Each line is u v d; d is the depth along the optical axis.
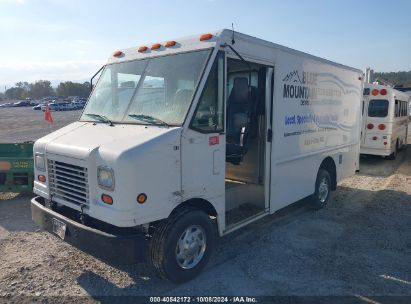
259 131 5.63
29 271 4.61
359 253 5.22
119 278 4.46
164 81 4.47
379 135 12.75
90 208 3.89
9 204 7.49
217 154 4.45
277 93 5.52
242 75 5.64
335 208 7.44
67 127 4.95
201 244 4.41
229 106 5.47
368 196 8.40
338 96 7.52
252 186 5.73
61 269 4.67
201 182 4.28
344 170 8.17
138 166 3.61
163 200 3.87
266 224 6.43
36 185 4.75
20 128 28.47
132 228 3.92
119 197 3.61
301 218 6.78
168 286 4.29
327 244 5.54
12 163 7.39
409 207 7.49
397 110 13.66
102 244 3.74
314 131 6.69
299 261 4.95
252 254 5.16
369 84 12.81
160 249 3.98
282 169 5.86
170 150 3.89
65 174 4.22
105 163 3.70
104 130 4.42
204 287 4.26
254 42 4.94
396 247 5.44
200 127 4.20
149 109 4.48
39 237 5.70
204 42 4.39
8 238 5.66
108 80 5.15
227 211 5.48
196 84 4.18
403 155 14.90
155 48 4.80
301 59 6.08
